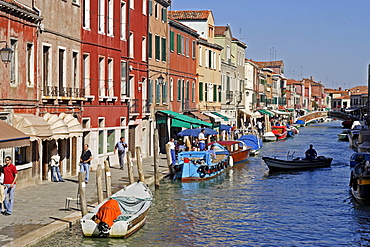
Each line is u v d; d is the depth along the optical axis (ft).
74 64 94.79
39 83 82.07
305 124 411.34
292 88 454.40
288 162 119.96
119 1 111.75
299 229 67.26
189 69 168.66
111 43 108.17
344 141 229.45
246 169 123.54
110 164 109.29
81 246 56.08
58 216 61.41
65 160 90.63
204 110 184.44
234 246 59.62
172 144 117.80
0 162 70.49
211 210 76.89
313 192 92.94
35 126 74.28
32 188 77.87
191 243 60.03
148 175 100.42
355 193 86.07
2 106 71.31
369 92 322.75
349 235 64.85
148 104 131.85
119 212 60.59
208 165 104.17
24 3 78.64
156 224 67.62
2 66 71.15
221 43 211.61
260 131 241.55
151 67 135.85
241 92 239.91
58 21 87.92
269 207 79.77
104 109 105.40
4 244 50.21
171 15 190.29
